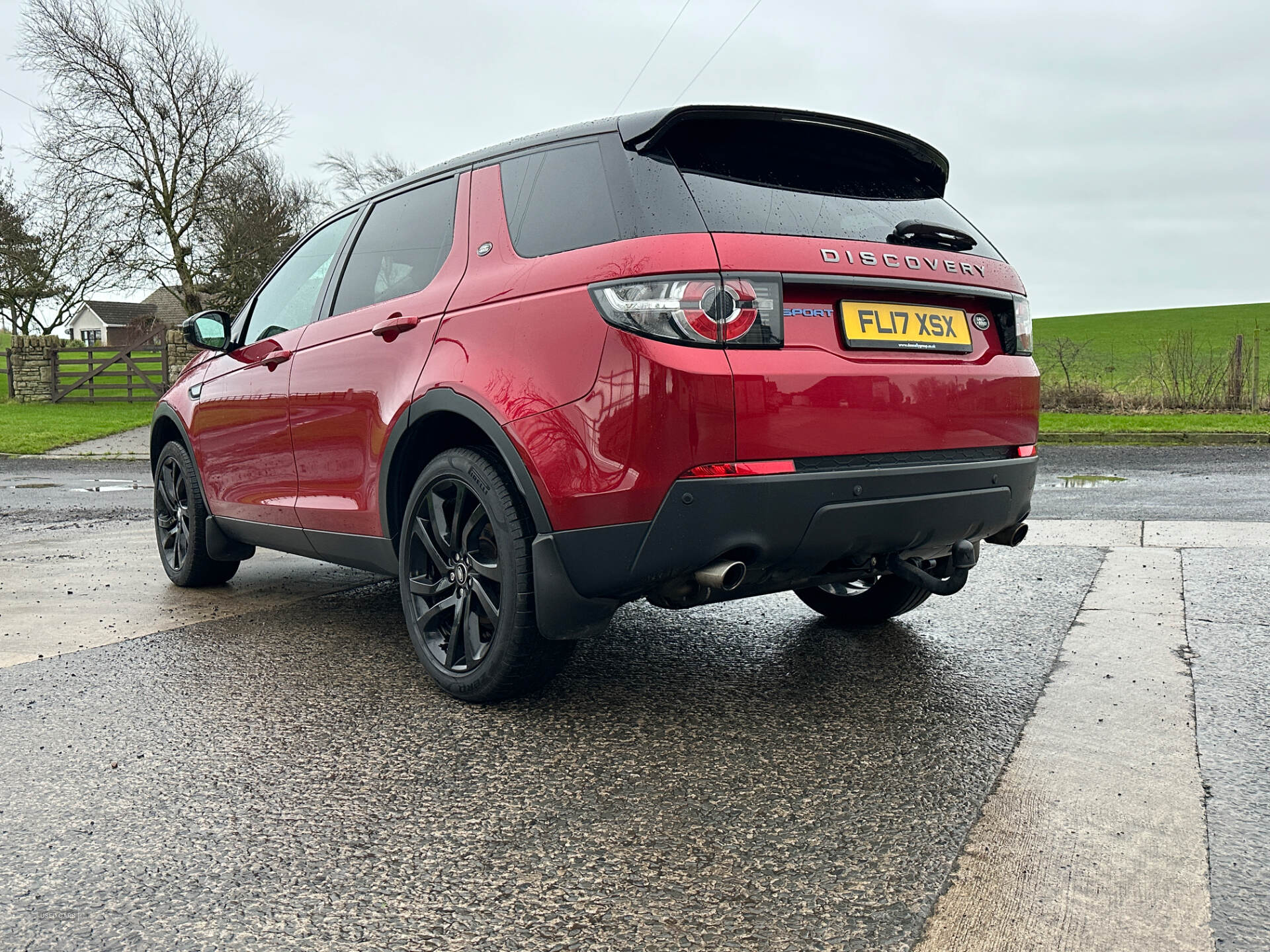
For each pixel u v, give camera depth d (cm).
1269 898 182
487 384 277
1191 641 353
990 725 276
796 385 246
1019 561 516
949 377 278
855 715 287
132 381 2864
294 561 590
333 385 356
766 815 221
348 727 282
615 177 266
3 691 320
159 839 212
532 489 264
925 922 175
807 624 399
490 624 304
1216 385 1773
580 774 246
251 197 3150
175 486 498
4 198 3897
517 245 293
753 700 302
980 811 221
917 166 313
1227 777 237
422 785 240
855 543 262
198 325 437
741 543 243
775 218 261
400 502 332
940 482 273
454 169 340
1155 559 507
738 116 267
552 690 315
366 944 171
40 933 175
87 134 3055
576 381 253
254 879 194
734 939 171
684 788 236
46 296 3906
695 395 236
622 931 174
